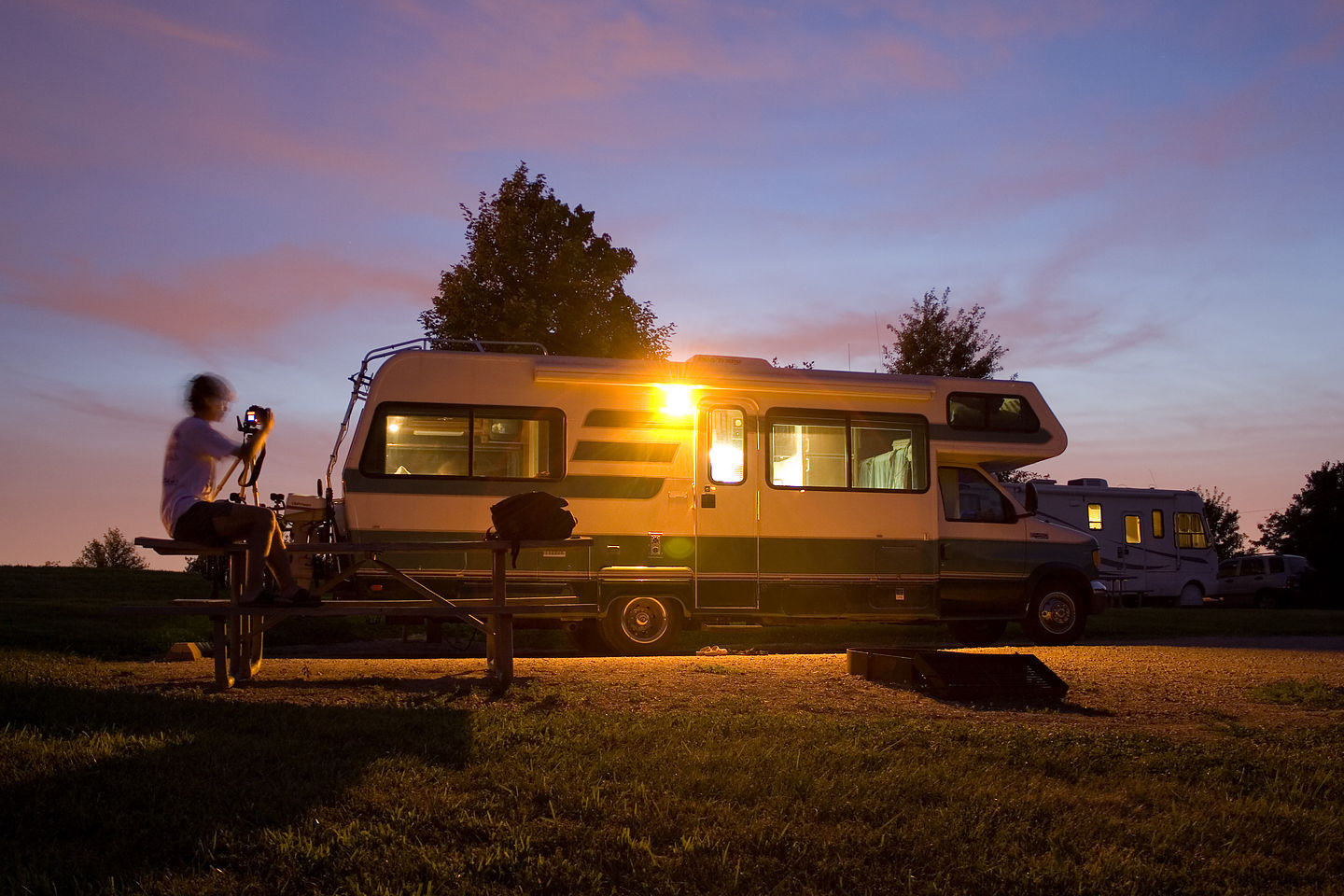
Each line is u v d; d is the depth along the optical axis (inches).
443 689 321.4
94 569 942.4
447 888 151.9
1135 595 1146.7
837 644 579.5
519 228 934.4
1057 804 200.2
